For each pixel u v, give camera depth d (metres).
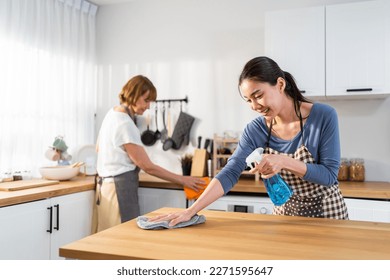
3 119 2.46
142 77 2.30
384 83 2.38
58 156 2.75
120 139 2.23
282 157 1.26
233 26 3.08
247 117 3.02
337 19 2.47
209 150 3.03
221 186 1.41
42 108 2.81
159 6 3.32
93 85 3.46
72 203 2.36
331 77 2.48
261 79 1.30
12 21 2.52
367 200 2.20
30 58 2.69
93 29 3.44
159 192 2.60
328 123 1.41
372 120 2.71
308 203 1.59
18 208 1.95
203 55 3.16
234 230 1.18
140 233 1.14
